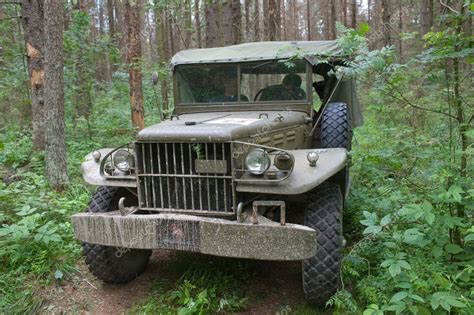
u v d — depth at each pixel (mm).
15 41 10641
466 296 2893
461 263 3174
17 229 4098
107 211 3836
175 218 3172
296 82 4715
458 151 3256
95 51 10828
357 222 4691
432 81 3627
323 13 24828
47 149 6277
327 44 4762
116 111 11242
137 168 3463
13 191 5449
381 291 3232
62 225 4762
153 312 3504
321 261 3285
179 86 5000
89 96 10781
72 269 4148
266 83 4773
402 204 3928
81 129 10250
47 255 4234
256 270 4090
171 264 4332
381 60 3453
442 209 3598
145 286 3971
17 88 10578
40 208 5121
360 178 5395
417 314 2770
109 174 3646
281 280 3957
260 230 3014
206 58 4852
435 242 3463
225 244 3076
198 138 3240
